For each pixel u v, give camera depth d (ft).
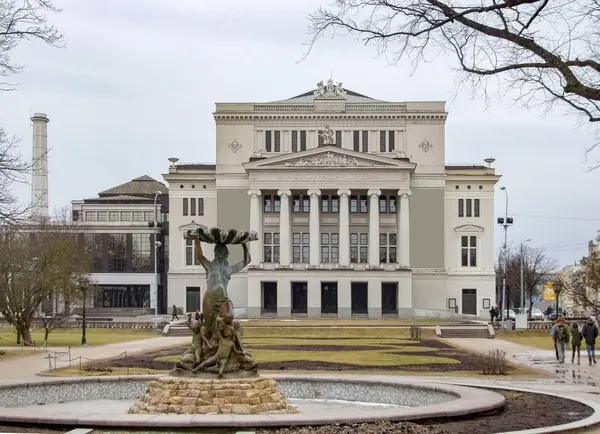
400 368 146.20
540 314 501.15
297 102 439.22
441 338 273.75
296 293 418.31
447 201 439.22
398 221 423.23
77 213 506.07
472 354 189.47
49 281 234.58
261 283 412.57
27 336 231.91
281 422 66.44
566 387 113.80
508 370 144.56
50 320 242.17
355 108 436.35
